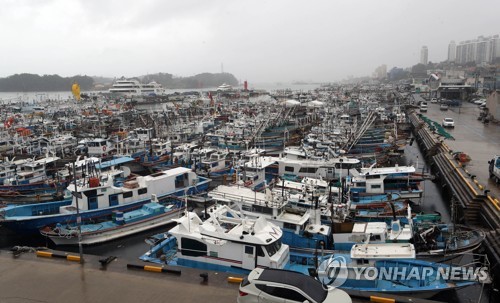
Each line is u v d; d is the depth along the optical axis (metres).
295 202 26.89
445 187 40.56
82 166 34.53
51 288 14.99
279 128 71.69
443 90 133.38
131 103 133.25
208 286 14.95
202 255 20.67
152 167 46.22
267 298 12.11
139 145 54.38
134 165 47.12
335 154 43.75
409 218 22.81
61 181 37.84
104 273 16.14
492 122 77.00
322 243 21.08
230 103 138.25
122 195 31.23
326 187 31.23
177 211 31.02
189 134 66.62
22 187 37.56
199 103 131.88
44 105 137.38
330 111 93.06
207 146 55.72
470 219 30.39
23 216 28.77
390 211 29.06
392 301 13.73
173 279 15.52
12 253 18.08
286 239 23.97
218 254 20.30
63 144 58.69
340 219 25.45
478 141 57.06
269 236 19.64
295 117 86.31
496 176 34.69
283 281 12.30
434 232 22.55
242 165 38.00
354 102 125.38
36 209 30.53
